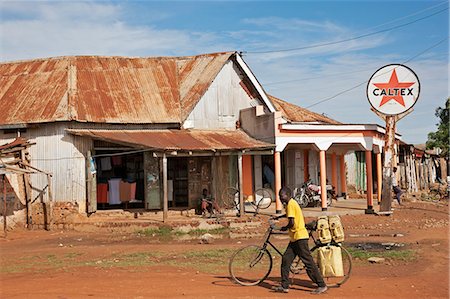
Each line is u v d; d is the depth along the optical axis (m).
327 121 31.62
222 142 22.77
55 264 13.77
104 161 23.36
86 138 21.95
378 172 27.88
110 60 26.06
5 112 22.56
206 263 13.11
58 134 21.91
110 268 12.66
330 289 9.73
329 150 30.14
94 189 22.03
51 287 10.34
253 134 24.80
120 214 22.41
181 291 9.61
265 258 13.20
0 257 15.20
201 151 21.17
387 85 23.69
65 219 21.45
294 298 9.02
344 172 32.16
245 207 26.03
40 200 21.92
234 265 12.58
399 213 24.56
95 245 17.47
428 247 14.98
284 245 16.19
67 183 21.67
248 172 26.84
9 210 21.55
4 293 9.91
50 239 19.14
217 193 23.69
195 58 27.33
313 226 9.93
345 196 31.97
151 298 9.11
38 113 22.06
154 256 14.55
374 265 12.44
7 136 22.48
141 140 21.14
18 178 21.91
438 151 52.56
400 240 16.59
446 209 26.36
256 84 25.61
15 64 25.89
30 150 22.14
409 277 10.92
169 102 24.47
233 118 25.47
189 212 23.09
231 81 25.56
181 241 18.02
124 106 23.42
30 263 14.05
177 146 20.70
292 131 23.62
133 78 25.28
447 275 11.13
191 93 24.80
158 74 26.06
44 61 25.70
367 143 24.70
